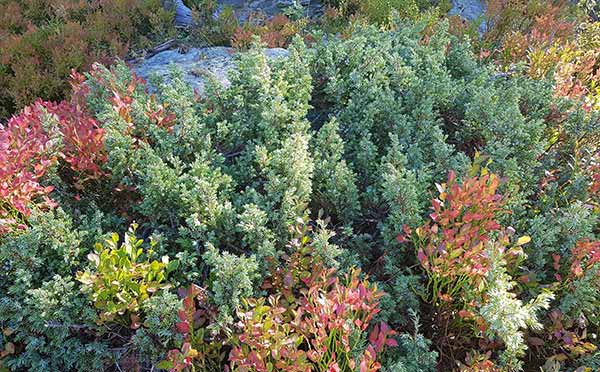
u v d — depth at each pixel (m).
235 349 2.19
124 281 2.43
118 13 6.80
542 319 2.84
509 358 2.43
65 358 2.57
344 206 3.26
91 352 2.62
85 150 3.17
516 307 2.23
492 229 2.63
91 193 3.27
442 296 2.63
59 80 5.29
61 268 2.71
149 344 2.49
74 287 2.69
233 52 6.09
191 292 2.37
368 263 3.12
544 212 3.38
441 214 2.54
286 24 6.64
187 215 2.91
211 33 6.69
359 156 3.50
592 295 2.73
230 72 4.02
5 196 2.73
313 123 4.29
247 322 2.23
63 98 5.42
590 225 2.98
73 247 2.73
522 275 2.88
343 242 3.19
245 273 2.43
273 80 3.94
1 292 2.72
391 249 2.99
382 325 2.31
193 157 3.43
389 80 4.28
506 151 3.34
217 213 2.88
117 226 3.17
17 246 2.63
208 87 3.83
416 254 2.88
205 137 3.45
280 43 6.36
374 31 5.11
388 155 3.33
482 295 2.52
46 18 6.95
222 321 2.38
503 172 3.34
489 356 2.52
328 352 2.34
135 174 3.20
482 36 6.66
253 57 3.92
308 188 3.13
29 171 3.10
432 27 6.10
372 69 4.13
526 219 3.11
